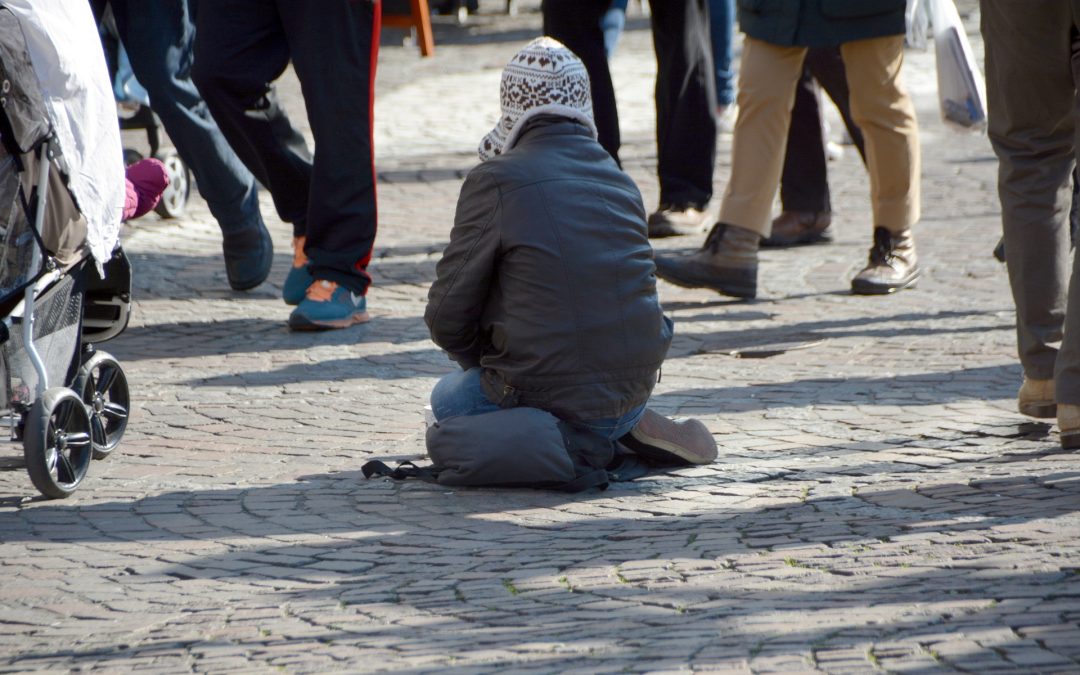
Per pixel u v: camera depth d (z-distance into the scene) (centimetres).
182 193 2423
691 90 2253
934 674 647
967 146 3086
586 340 1095
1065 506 958
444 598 837
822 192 2223
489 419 1102
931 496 1017
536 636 752
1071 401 1080
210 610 838
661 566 877
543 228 1088
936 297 1852
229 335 1703
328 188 1688
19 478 1174
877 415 1309
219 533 1009
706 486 1102
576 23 2062
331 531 1008
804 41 1770
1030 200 1141
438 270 1123
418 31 1784
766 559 879
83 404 1141
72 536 1012
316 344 1659
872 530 934
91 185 1131
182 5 1731
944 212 2420
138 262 2103
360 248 1723
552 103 1127
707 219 2380
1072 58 1075
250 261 1886
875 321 1733
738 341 1661
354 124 1670
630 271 1108
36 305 1116
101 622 826
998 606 743
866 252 2161
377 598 844
